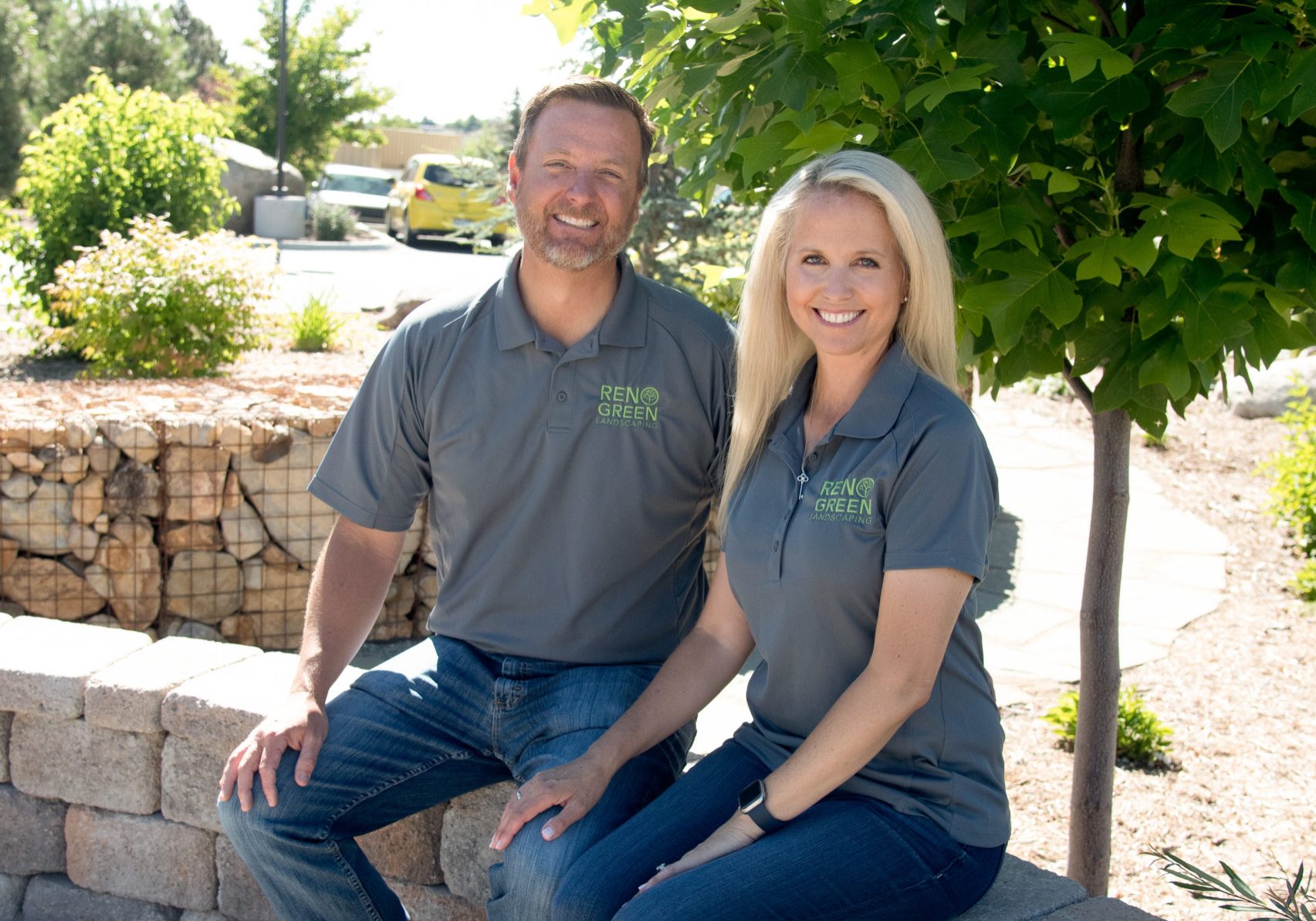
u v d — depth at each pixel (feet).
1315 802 13.65
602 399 8.24
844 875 6.47
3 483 17.24
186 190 37.58
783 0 7.66
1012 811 13.37
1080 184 8.36
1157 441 8.63
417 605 19.02
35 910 10.37
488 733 8.29
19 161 74.08
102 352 31.24
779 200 7.32
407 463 8.64
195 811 9.78
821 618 6.94
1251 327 7.66
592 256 8.11
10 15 74.74
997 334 7.68
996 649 19.31
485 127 36.88
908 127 7.95
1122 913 7.10
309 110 118.32
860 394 7.06
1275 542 25.17
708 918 6.23
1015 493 28.55
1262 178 7.37
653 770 7.75
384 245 79.66
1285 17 7.38
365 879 7.79
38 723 10.07
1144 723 14.82
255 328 33.83
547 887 6.90
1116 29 8.48
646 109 9.25
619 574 8.39
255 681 9.89
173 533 17.74
